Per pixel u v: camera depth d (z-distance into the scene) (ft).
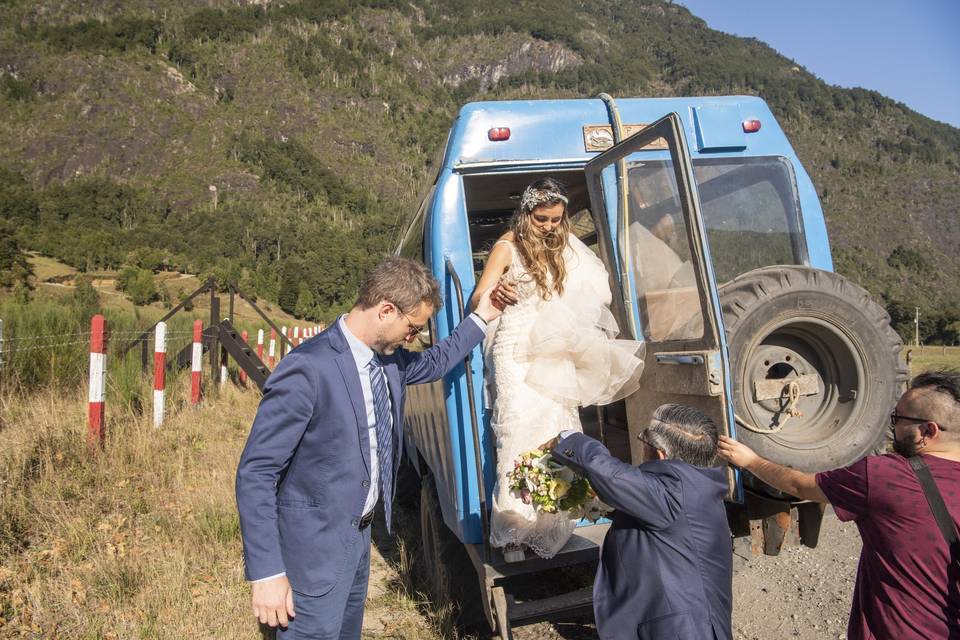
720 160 14.34
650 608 7.73
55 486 19.60
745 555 13.34
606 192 13.46
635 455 12.72
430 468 15.89
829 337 11.22
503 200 19.44
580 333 10.69
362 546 8.30
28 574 14.49
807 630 13.02
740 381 10.87
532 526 10.70
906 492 7.29
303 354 7.85
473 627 13.82
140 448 24.27
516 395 10.77
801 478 8.30
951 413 7.44
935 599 7.14
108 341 39.78
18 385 31.01
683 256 11.16
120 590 14.23
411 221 19.35
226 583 15.28
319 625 7.81
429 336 14.34
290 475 7.95
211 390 40.57
